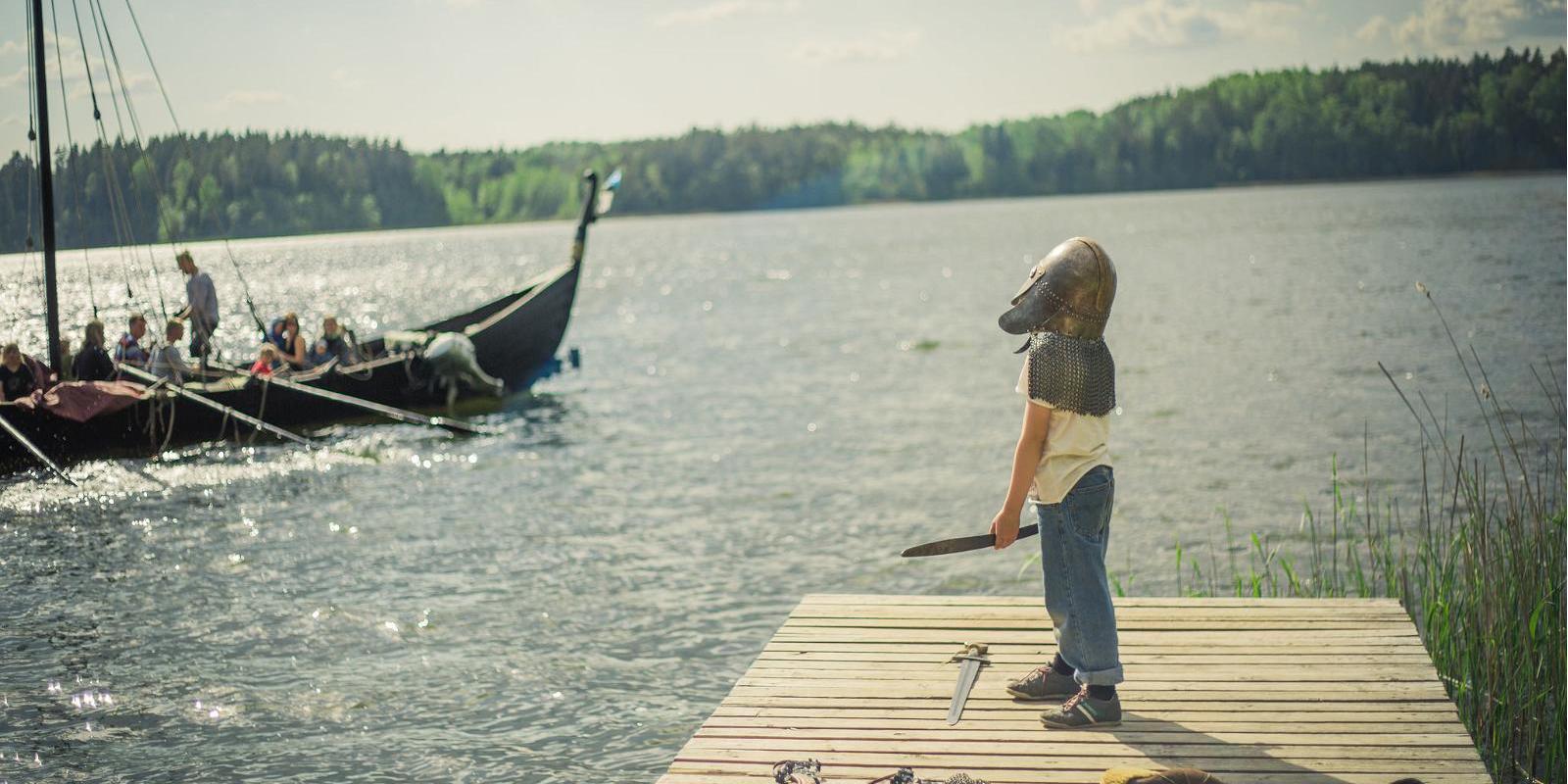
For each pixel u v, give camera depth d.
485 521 12.16
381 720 7.27
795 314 37.72
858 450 15.71
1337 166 128.88
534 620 9.05
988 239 86.75
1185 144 171.50
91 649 8.47
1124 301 35.16
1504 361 19.83
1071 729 4.04
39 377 15.20
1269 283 37.84
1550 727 5.68
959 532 11.46
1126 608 5.27
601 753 6.85
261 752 6.88
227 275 72.50
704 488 13.65
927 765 3.79
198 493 13.51
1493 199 72.62
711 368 24.98
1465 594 6.73
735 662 8.19
